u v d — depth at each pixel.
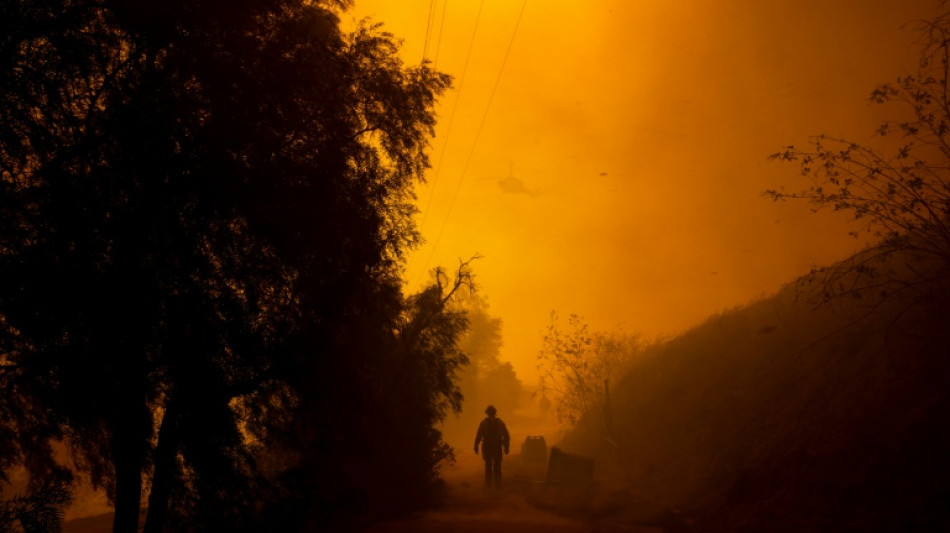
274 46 7.70
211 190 6.64
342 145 8.41
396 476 13.65
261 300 7.74
